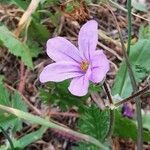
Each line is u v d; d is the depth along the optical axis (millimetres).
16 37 127
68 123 127
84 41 83
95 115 103
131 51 117
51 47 86
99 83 84
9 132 123
